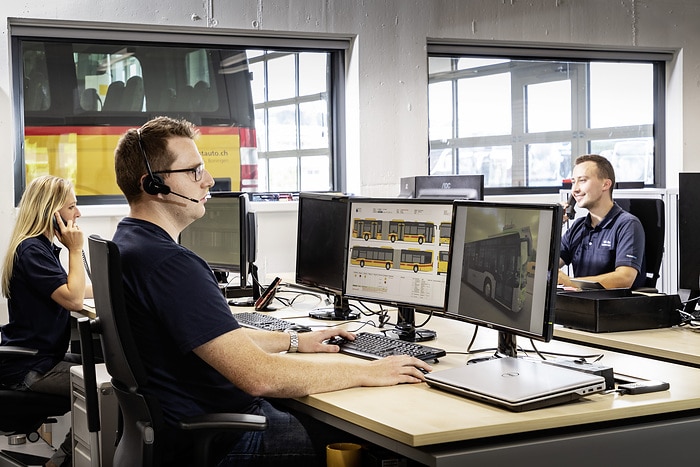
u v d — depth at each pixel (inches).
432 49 219.1
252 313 129.3
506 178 232.5
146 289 79.8
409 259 106.2
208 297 80.4
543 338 83.5
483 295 92.9
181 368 81.1
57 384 126.5
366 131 209.2
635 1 234.8
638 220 144.9
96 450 109.0
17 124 181.5
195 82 198.4
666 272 153.1
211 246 152.3
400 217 107.9
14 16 175.2
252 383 79.6
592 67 240.2
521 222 87.5
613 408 74.0
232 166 203.0
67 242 134.3
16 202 181.3
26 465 129.3
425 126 215.0
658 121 248.4
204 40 196.4
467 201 96.5
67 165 187.0
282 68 207.0
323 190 214.2
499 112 230.4
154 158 85.7
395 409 75.0
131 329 80.4
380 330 116.7
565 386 75.5
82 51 187.2
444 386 80.5
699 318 117.1
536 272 85.1
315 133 212.2
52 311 130.0
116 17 183.9
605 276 138.2
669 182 247.8
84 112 188.1
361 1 206.8
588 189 146.6
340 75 212.1
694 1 241.4
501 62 229.5
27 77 182.9
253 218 148.4
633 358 96.8
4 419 126.6
